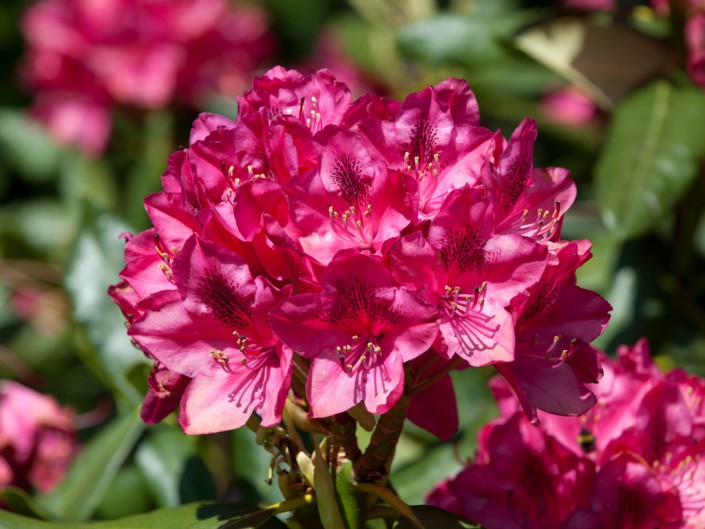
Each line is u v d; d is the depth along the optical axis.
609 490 0.72
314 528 0.73
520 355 0.68
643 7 0.96
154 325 0.67
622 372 0.75
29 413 0.95
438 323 0.65
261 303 0.66
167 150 1.23
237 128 0.68
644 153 0.90
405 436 0.94
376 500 0.70
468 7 1.23
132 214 1.18
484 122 1.17
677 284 0.96
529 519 0.73
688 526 0.73
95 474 0.86
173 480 0.87
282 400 0.65
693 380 0.77
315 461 0.68
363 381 0.66
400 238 0.66
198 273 0.67
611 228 0.88
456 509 0.75
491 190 0.66
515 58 0.99
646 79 0.94
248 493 0.83
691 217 0.95
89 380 1.19
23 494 0.79
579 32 0.97
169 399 0.71
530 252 0.66
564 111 1.16
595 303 0.69
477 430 0.85
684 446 0.74
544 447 0.74
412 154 0.68
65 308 1.19
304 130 0.68
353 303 0.66
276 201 0.67
